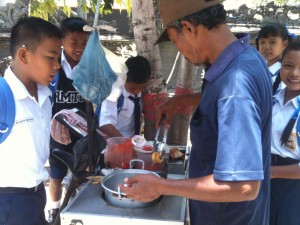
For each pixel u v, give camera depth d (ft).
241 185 3.93
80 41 8.81
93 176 6.16
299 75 6.78
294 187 6.94
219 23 4.52
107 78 6.04
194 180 4.27
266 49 11.40
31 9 15.84
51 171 9.71
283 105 6.99
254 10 28.53
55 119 7.14
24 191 5.94
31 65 5.78
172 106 7.75
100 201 5.44
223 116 4.09
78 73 5.90
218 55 4.58
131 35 27.86
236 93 4.12
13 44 5.79
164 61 26.12
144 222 4.96
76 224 5.08
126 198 5.20
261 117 4.43
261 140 4.35
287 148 6.85
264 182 4.99
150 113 9.57
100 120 7.96
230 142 3.97
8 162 5.70
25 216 6.00
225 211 4.96
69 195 6.60
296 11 28.63
